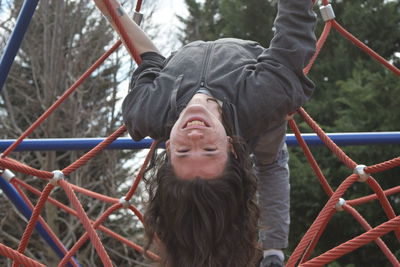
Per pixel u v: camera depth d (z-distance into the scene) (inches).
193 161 78.4
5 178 157.2
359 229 401.4
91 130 446.0
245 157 82.9
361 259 411.2
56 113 434.0
